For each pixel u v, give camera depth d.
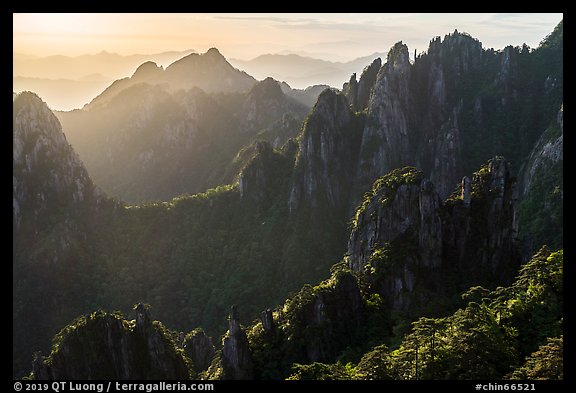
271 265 156.88
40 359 79.25
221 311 144.88
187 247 167.25
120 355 79.50
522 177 171.75
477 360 56.66
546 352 54.66
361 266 93.00
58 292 147.12
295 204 168.75
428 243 84.12
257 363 70.94
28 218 157.62
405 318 76.19
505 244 86.38
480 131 196.88
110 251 163.00
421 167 186.62
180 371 81.19
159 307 148.88
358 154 182.62
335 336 73.31
